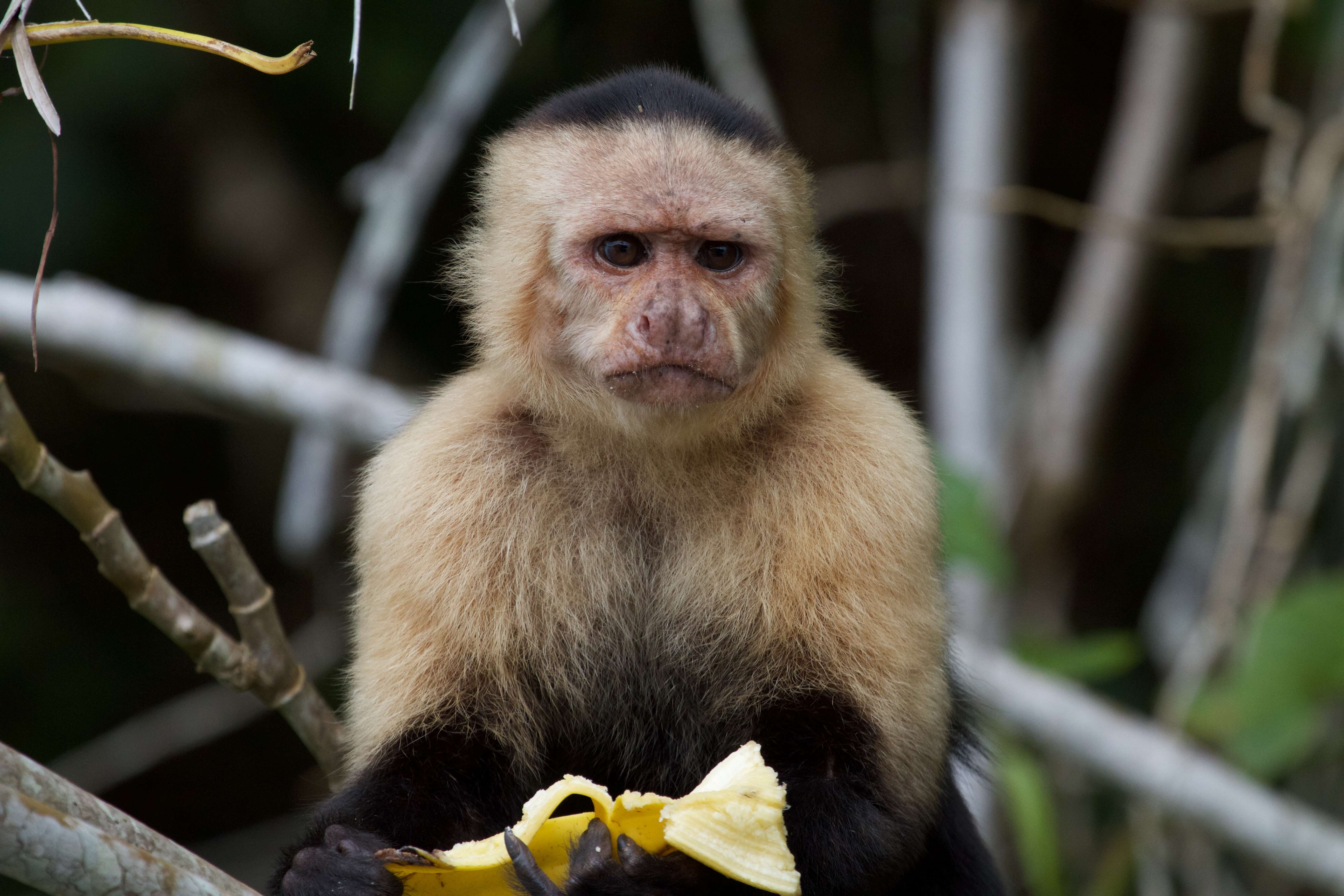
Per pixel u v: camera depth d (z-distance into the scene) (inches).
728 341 253.6
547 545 267.9
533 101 491.2
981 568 394.3
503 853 202.4
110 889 161.0
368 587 259.9
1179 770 401.7
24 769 168.9
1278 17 435.8
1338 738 448.5
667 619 269.7
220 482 684.7
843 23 645.3
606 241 261.3
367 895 211.8
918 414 283.4
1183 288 635.5
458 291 299.0
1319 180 422.3
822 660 250.5
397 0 577.3
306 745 269.3
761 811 195.3
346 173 645.9
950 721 279.0
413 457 265.1
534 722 265.3
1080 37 666.8
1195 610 482.3
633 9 601.3
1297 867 396.8
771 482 263.6
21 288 425.1
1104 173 582.6
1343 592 390.3
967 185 525.0
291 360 426.3
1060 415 549.3
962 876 303.1
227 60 574.6
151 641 641.0
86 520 234.8
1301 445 451.2
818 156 653.9
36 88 183.2
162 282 619.8
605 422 263.1
